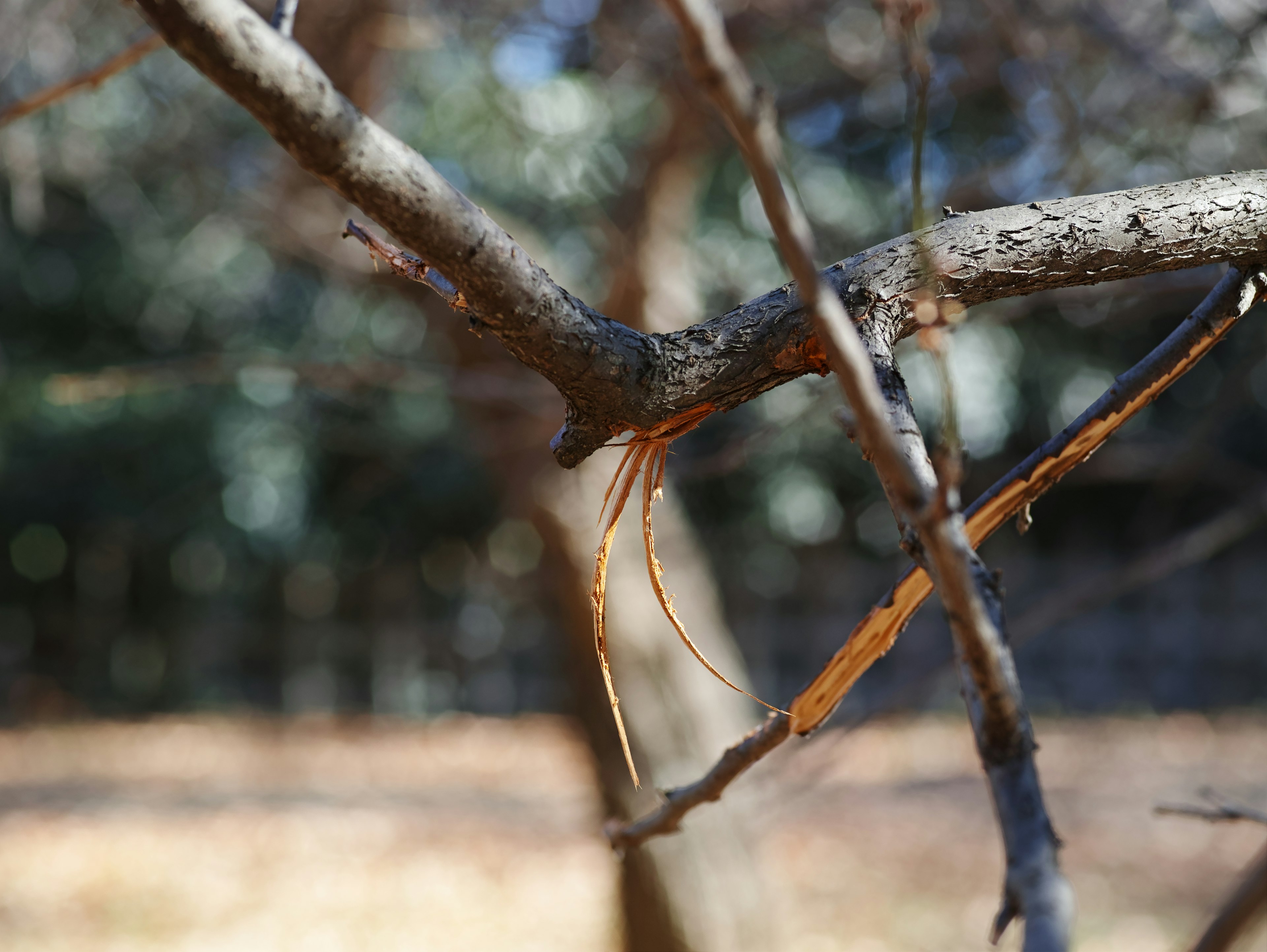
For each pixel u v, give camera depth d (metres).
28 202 3.64
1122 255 0.90
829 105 4.04
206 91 4.41
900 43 0.81
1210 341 0.91
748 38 3.62
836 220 4.91
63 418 11.97
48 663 14.64
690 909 4.31
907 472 0.52
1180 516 14.10
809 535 13.09
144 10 0.59
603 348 0.79
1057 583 14.09
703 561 5.02
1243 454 13.08
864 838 8.09
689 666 4.43
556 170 4.30
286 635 14.66
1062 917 0.61
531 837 8.56
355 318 9.02
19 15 3.59
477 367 4.09
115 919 6.76
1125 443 3.83
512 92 4.13
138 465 13.17
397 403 10.16
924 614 12.83
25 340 12.44
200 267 10.49
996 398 10.04
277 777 10.95
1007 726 0.68
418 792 10.23
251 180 4.05
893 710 2.62
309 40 3.49
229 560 14.31
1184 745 11.26
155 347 12.10
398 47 3.51
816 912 6.60
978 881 7.14
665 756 4.30
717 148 3.88
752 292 4.35
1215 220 0.91
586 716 4.39
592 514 4.39
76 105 4.23
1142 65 3.21
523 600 14.35
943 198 3.03
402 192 0.66
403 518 14.09
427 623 14.91
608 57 4.00
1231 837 7.93
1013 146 4.11
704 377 0.83
